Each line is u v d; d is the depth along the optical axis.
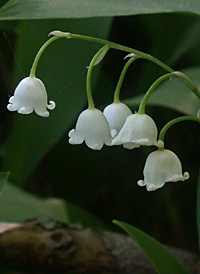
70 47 0.29
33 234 0.28
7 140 0.30
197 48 0.31
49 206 0.30
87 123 0.23
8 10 0.23
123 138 0.22
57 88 0.29
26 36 0.29
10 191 0.30
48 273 0.28
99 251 0.28
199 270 0.28
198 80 0.27
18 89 0.23
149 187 0.23
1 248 0.28
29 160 0.30
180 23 0.31
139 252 0.28
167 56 0.31
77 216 0.30
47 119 0.29
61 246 0.28
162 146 0.23
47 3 0.23
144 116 0.23
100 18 0.28
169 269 0.24
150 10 0.23
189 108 0.27
